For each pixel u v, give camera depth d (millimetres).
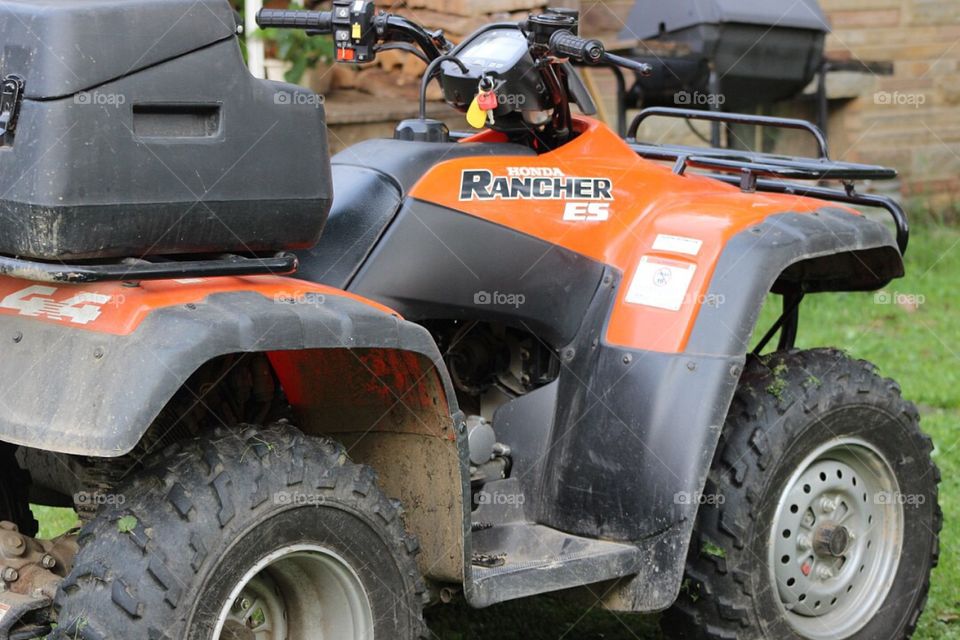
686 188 6250
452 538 5016
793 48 12953
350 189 5414
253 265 4594
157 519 4328
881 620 6383
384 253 5312
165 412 5066
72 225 4137
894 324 13180
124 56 4199
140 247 4336
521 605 7199
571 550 5559
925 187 17125
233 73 4445
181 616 4270
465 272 5512
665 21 12867
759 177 7156
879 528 6426
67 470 5438
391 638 4855
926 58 16891
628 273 5828
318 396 5242
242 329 4297
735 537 5730
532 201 5715
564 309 5820
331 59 12211
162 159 4293
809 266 6547
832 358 6195
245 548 4438
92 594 4238
